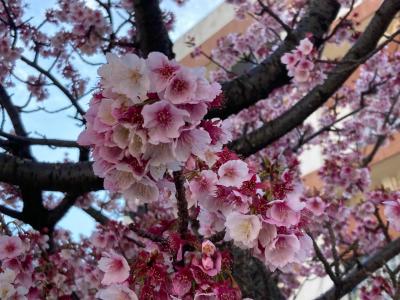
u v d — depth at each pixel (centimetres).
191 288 191
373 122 853
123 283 194
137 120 174
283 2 786
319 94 423
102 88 184
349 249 454
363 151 1049
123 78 175
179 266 197
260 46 774
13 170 374
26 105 507
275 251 197
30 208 480
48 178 374
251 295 469
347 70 388
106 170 183
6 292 293
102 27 504
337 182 655
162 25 424
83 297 485
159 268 193
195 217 228
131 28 538
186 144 180
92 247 499
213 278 192
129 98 176
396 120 898
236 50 777
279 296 515
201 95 178
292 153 689
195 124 177
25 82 559
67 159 703
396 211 272
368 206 677
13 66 533
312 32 469
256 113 779
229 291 187
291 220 196
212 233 224
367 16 1205
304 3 679
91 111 183
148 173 185
